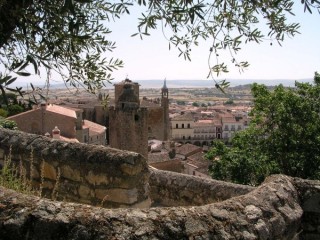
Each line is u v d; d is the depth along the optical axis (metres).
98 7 3.92
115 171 5.15
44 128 50.66
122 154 5.19
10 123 14.45
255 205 3.56
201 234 2.93
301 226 4.29
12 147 6.14
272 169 25.11
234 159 25.61
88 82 4.04
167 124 88.19
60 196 5.67
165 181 6.67
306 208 4.29
